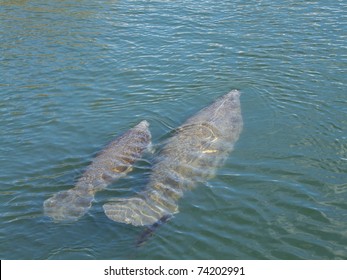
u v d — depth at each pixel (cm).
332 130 1141
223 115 1209
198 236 827
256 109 1241
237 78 1395
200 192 934
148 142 1109
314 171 995
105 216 869
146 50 1584
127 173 995
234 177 978
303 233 835
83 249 796
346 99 1268
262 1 1945
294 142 1098
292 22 1736
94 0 2044
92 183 963
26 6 1994
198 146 1077
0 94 1340
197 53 1552
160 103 1287
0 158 1060
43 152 1081
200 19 1803
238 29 1705
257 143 1096
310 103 1257
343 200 910
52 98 1319
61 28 1778
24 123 1203
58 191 945
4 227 846
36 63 1519
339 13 1797
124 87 1371
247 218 869
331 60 1470
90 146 1105
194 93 1332
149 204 900
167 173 987
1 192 945
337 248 804
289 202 907
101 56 1553
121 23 1800
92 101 1303
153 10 1912
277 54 1520
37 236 825
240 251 801
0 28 1783
